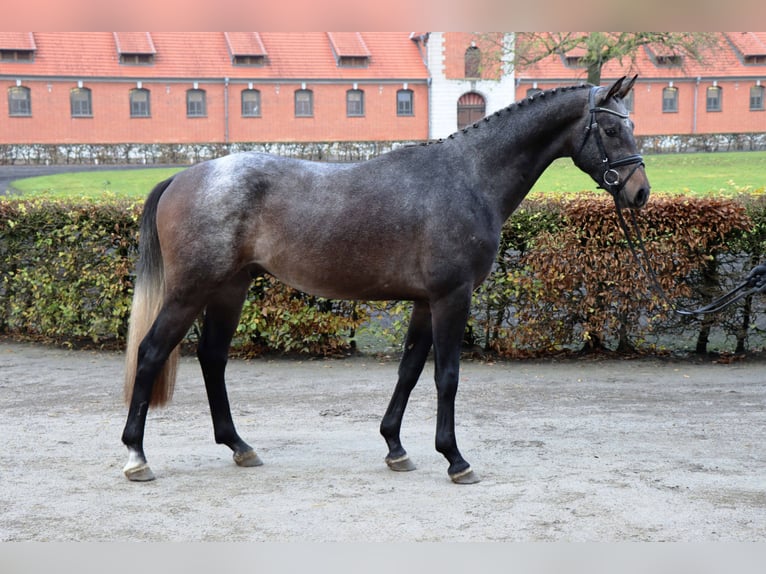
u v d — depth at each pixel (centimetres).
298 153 4412
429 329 541
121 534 440
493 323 943
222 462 570
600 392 790
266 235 512
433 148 524
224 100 5059
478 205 509
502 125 521
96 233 950
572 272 902
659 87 5350
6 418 688
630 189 509
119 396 769
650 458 578
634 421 683
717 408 727
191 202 506
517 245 918
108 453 588
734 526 451
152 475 529
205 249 502
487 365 915
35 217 970
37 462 566
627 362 924
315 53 5275
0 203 995
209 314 548
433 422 681
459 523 455
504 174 520
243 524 454
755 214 901
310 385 821
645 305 916
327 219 505
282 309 919
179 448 605
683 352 962
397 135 5291
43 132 4812
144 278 527
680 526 451
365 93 5228
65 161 4181
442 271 499
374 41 5425
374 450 601
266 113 5125
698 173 2798
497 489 510
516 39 3559
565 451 596
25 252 991
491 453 591
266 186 512
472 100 5356
